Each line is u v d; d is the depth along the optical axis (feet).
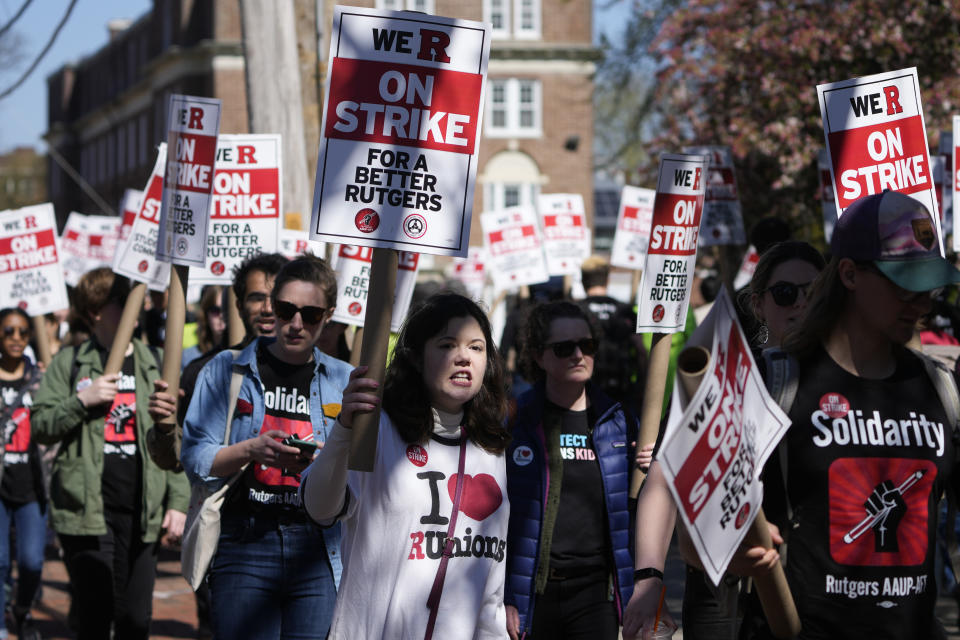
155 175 31.68
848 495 14.71
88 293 31.96
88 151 326.24
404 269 31.76
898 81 24.09
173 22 235.61
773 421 14.10
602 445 23.45
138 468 30.76
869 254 14.47
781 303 20.95
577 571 22.99
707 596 22.70
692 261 24.70
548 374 23.61
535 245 64.39
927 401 15.08
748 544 13.74
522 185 212.23
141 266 31.55
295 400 24.12
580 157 213.05
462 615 17.58
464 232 18.34
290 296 23.67
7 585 43.42
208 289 42.42
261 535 22.93
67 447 30.53
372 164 18.24
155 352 33.09
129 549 30.60
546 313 23.59
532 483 23.07
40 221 45.68
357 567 17.58
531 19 212.23
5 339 37.78
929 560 15.07
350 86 18.30
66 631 40.24
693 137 98.43
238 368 24.02
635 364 50.75
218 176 33.60
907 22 81.00
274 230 33.63
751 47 85.81
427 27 18.42
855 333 15.01
